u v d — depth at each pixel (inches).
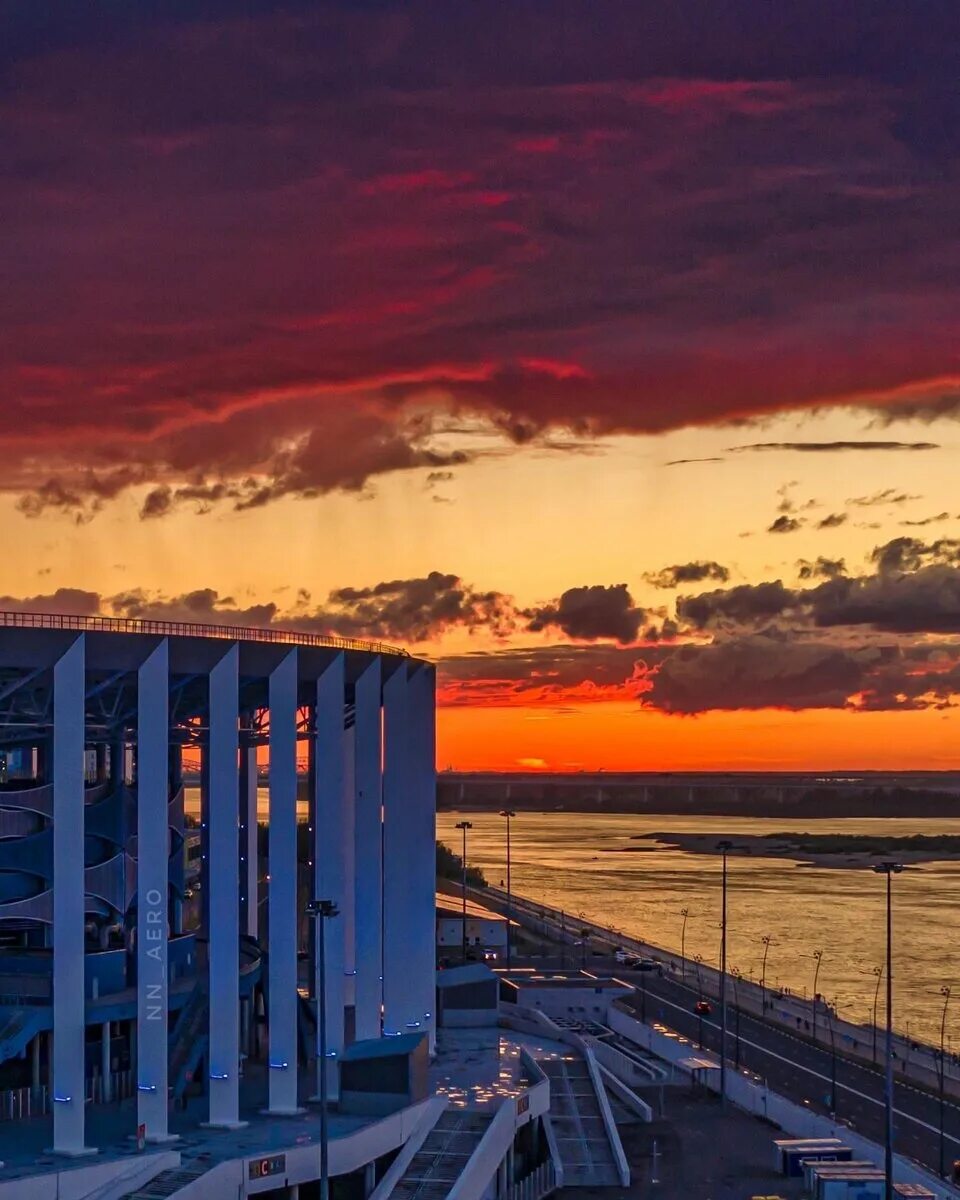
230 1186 3683.6
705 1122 5029.5
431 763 5477.4
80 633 3993.6
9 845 4254.4
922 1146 4822.8
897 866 4195.4
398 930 5191.9
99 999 4441.4
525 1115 4515.3
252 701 5093.5
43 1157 3801.7
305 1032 4948.3
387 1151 4114.2
